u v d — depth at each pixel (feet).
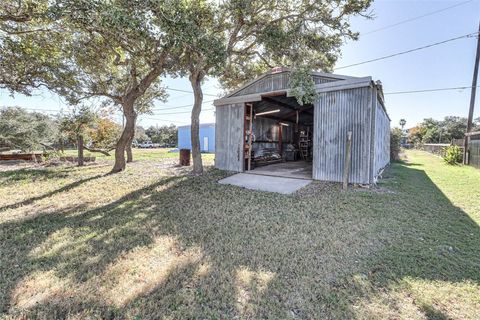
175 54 20.39
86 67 26.25
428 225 11.39
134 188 19.48
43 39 21.86
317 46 23.41
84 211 13.62
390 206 14.37
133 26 14.15
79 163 36.83
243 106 27.27
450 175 27.66
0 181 22.26
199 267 7.70
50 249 8.96
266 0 21.94
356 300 6.16
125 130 28.89
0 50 20.84
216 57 17.94
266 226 11.25
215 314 5.68
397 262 7.98
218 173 26.55
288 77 23.67
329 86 20.68
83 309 5.83
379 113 26.27
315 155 21.94
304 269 7.57
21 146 41.98
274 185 20.45
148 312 5.72
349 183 20.04
